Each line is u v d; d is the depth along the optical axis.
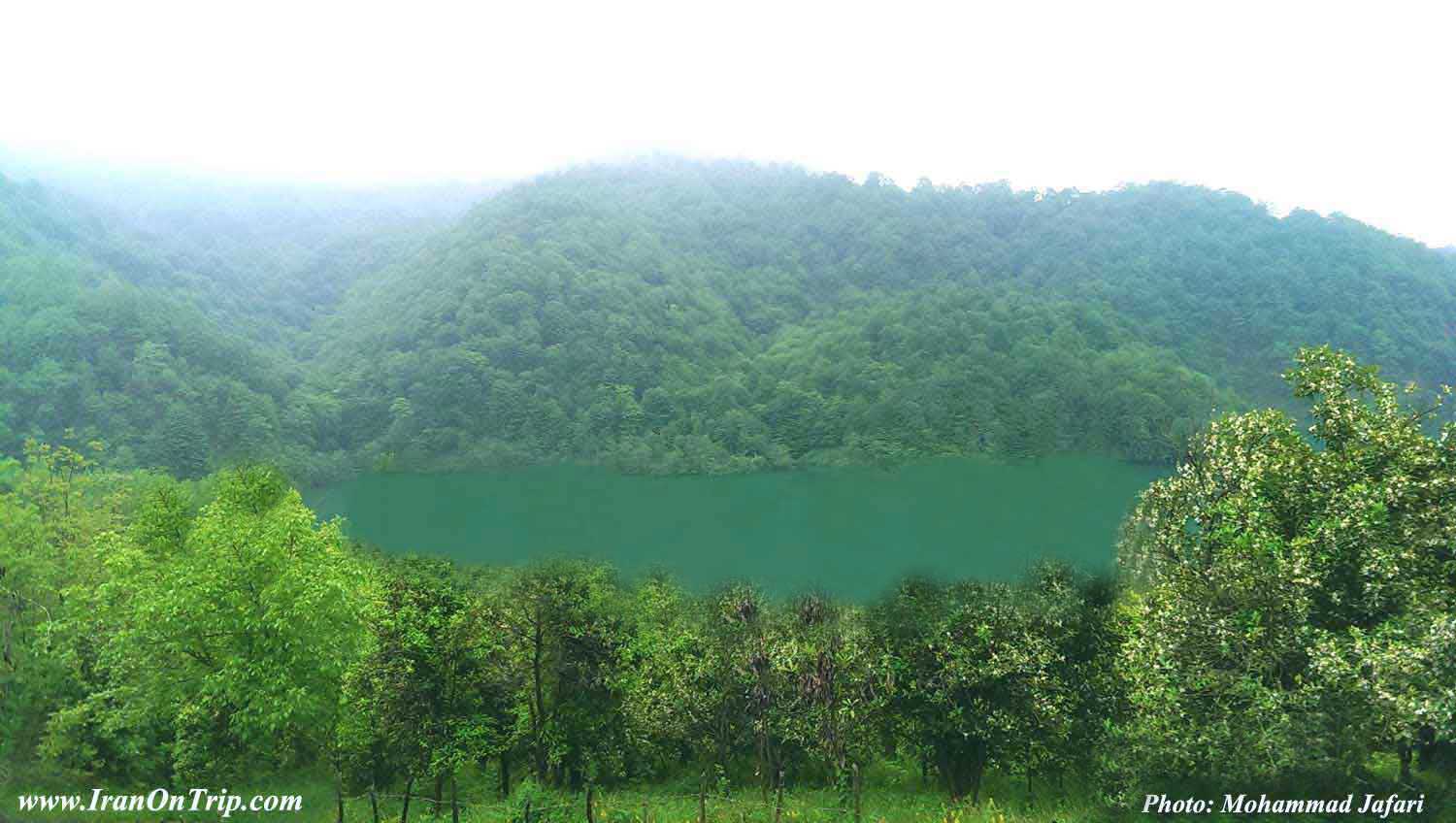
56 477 36.38
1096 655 21.72
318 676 20.56
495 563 34.06
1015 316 145.38
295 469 114.81
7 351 111.19
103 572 26.64
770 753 22.94
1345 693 13.68
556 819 18.30
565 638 24.94
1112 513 85.38
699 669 24.20
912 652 21.55
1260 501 16.05
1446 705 11.92
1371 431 15.98
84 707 20.77
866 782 23.36
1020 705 20.27
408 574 25.75
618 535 89.50
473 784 26.56
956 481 109.88
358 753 23.00
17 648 23.02
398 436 136.00
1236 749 14.33
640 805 19.47
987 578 23.78
